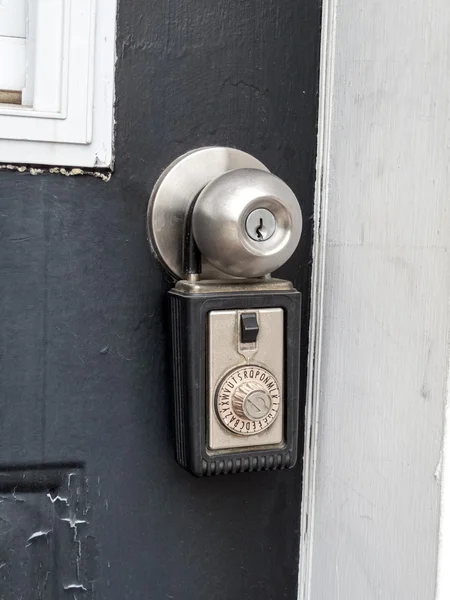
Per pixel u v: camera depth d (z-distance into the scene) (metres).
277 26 0.68
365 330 0.61
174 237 0.65
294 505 0.72
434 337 0.53
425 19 0.54
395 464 0.57
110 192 0.64
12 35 0.63
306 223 0.70
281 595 0.72
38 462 0.64
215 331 0.60
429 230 0.53
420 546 0.54
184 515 0.69
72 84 0.61
